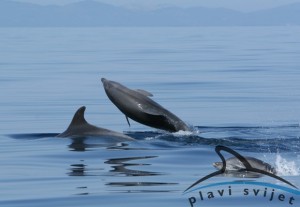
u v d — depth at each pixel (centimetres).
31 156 4278
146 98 5050
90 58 14888
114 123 6084
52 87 9181
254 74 10762
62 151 4388
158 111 5003
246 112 6775
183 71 11369
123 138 4719
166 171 3794
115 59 14512
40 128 5734
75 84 9581
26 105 7350
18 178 3675
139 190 3353
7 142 4859
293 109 7006
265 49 17875
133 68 12125
